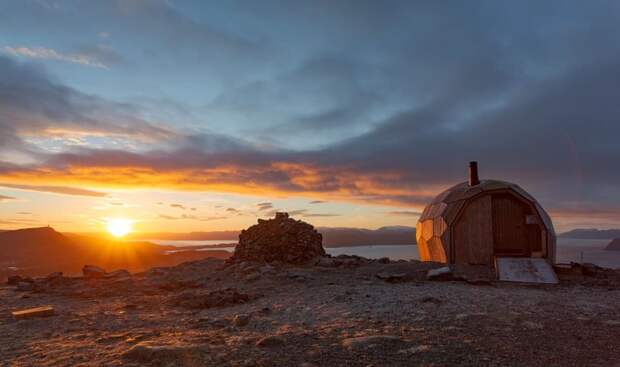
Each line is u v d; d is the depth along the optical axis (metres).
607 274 14.53
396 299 9.83
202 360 5.55
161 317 8.84
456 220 17.42
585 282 13.05
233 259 18.06
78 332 7.48
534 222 16.92
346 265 16.20
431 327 7.20
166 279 15.09
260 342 6.21
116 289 12.83
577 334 6.82
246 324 7.88
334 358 5.63
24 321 8.44
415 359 5.58
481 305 9.05
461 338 6.53
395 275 13.27
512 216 17.23
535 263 13.95
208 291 12.25
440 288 11.51
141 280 14.82
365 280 13.31
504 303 9.27
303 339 6.55
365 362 5.47
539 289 11.77
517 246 17.05
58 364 5.48
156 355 5.62
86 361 5.59
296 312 8.91
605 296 10.46
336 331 7.05
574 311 8.53
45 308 9.20
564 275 14.29
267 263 16.70
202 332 7.25
